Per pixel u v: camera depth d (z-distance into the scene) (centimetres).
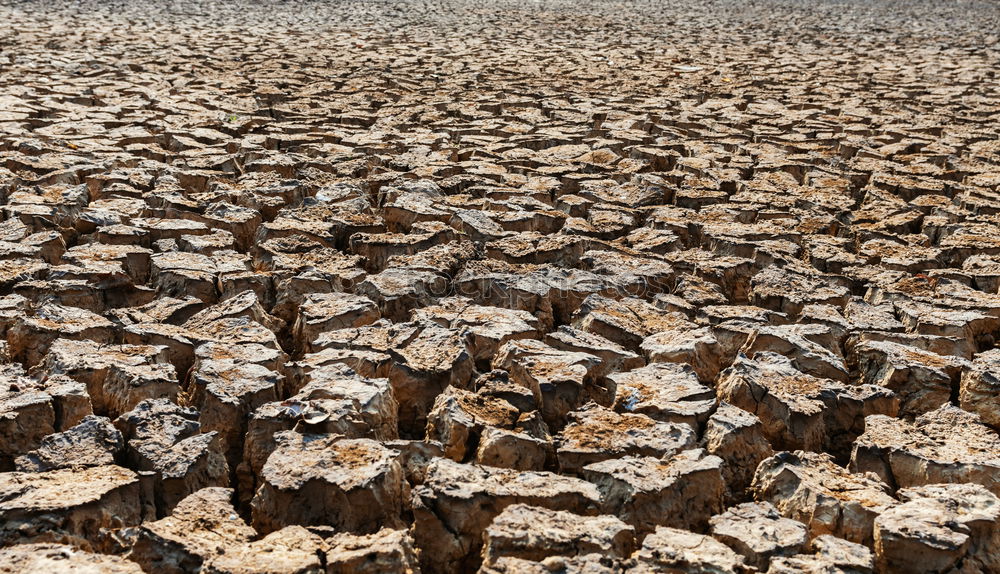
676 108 998
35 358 382
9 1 1939
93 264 454
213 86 1045
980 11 2475
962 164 765
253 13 2022
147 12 1912
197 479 300
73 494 275
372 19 1989
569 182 684
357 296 438
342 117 882
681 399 346
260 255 502
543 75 1231
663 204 650
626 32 1839
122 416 321
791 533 274
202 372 351
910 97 1108
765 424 350
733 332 410
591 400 363
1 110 827
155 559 258
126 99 938
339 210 582
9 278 433
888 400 359
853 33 1888
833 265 517
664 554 257
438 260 491
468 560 283
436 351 376
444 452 324
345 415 320
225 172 665
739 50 1583
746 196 656
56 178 614
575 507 290
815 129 903
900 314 447
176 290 449
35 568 243
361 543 260
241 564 246
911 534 270
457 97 1032
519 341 391
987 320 432
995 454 320
